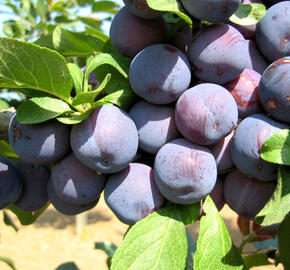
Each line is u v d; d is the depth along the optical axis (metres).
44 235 2.36
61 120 0.27
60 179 0.31
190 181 0.27
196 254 0.28
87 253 2.13
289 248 0.32
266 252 0.46
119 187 0.30
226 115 0.28
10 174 0.34
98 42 0.36
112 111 0.29
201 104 0.28
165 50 0.28
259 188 0.30
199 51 0.29
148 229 0.29
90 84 0.34
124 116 0.29
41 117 0.28
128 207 0.30
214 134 0.28
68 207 0.34
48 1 0.83
